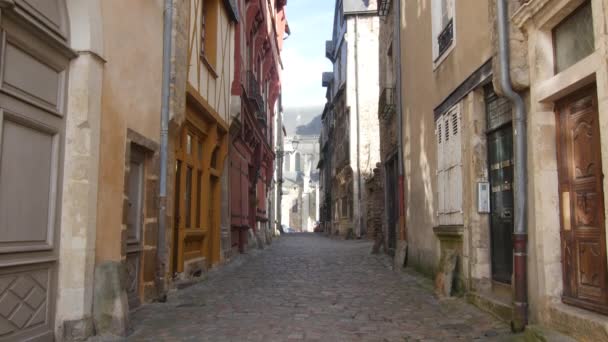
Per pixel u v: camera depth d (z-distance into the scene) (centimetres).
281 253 1702
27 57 432
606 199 378
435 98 891
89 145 498
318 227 5122
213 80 1114
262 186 2391
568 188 462
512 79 508
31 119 434
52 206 469
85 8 499
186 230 952
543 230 476
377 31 2805
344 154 3019
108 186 554
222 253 1252
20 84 422
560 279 468
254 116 1755
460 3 739
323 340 509
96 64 514
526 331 470
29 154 438
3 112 399
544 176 479
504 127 632
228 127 1293
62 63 483
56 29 473
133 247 664
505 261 627
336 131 3491
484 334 525
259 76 1936
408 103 1141
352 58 2809
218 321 597
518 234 512
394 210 1402
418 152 1035
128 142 614
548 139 482
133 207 674
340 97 3206
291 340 508
